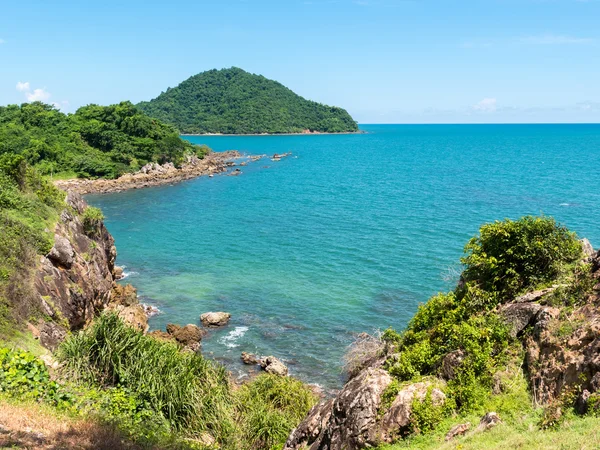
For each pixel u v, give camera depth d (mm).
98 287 38156
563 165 147125
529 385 16953
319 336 40188
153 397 22359
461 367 17984
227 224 78562
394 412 17188
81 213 44250
